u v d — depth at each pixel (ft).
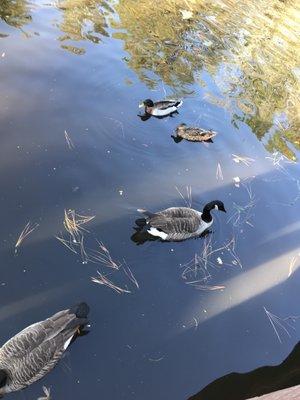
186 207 35.37
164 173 38.24
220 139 43.27
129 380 25.16
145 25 56.24
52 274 29.12
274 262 33.45
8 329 26.02
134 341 26.94
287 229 36.09
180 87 47.80
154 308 28.78
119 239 32.22
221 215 36.09
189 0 64.54
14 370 23.99
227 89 49.39
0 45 46.52
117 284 29.48
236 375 26.45
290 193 39.32
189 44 54.85
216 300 30.12
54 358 24.97
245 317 29.60
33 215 32.27
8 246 29.99
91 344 26.37
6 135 37.37
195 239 33.96
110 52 49.75
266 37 60.54
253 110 47.52
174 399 24.79
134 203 34.99
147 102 42.91
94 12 56.18
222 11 64.49
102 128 40.65
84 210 33.53
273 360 27.68
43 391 24.08
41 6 54.65
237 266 32.63
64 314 26.00
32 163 35.73
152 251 32.12
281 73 54.08
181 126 42.04
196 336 27.89
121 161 38.27
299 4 72.49
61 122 40.04
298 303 31.30
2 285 27.94
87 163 37.09
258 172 40.68
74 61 47.21
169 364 26.25
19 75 43.57
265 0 71.05
